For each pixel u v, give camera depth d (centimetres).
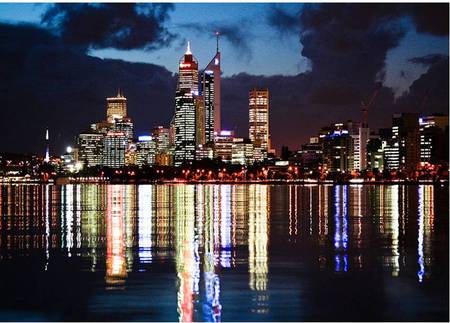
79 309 4044
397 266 5669
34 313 3975
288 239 7944
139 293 4475
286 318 3822
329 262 5925
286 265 5722
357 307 4094
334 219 11444
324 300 4275
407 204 17538
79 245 7294
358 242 7600
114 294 4447
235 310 3997
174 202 18775
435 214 12900
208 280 4962
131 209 14900
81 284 4806
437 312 3978
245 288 4656
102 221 10962
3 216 12400
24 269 5522
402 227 9662
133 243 7488
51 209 14975
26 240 7844
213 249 6912
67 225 10131
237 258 6200
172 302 4206
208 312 3947
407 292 4528
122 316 3872
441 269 5503
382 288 4662
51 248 7006
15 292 4538
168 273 5284
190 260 6038
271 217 12000
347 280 4975
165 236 8319
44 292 4531
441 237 8169
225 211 14062
